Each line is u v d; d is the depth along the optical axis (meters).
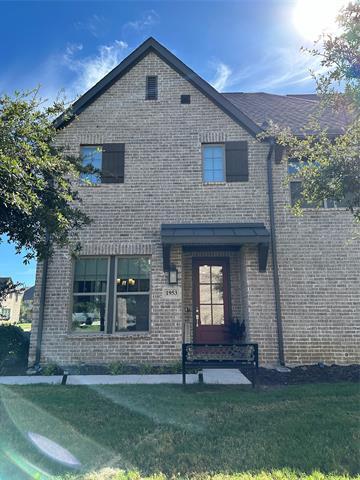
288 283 9.31
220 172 10.22
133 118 10.44
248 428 4.55
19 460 3.66
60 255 9.52
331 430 4.43
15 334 9.92
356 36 5.21
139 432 4.43
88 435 4.32
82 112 10.48
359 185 5.22
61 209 6.27
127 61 10.70
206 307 10.11
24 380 7.71
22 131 5.46
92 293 9.51
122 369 8.55
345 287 9.28
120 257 9.72
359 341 9.01
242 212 9.80
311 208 9.70
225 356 8.53
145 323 9.38
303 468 3.48
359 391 6.43
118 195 9.91
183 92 10.59
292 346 8.99
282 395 6.18
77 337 9.09
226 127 10.33
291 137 6.52
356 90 5.50
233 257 10.30
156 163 10.13
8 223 5.86
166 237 8.73
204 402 5.75
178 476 3.35
